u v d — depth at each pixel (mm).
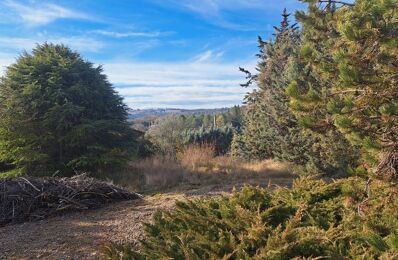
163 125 32719
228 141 29688
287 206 3613
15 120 12750
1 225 6812
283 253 2648
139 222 6258
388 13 3467
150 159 14859
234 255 2824
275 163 13086
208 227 3271
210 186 10023
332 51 4418
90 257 4816
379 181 3441
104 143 13750
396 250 2230
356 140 3715
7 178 7941
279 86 12484
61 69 13414
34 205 7301
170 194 9195
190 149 15273
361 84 3506
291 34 17797
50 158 13023
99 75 14672
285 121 11820
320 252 2750
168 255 2834
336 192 4004
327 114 4070
